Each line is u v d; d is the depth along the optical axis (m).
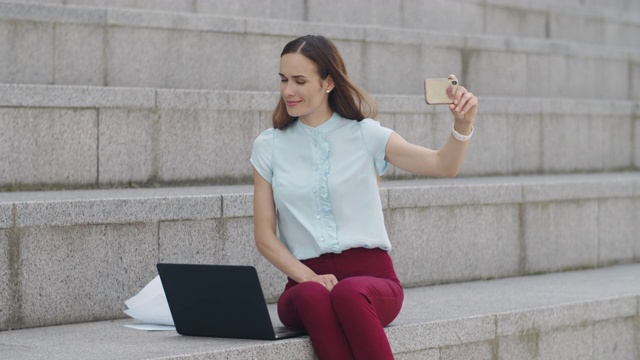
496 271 7.42
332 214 5.02
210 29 8.22
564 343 6.20
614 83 11.25
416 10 10.45
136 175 6.95
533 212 7.68
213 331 4.92
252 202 6.13
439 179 8.29
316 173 5.02
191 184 7.17
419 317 5.57
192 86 8.15
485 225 7.33
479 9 11.06
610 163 10.10
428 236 6.95
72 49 7.66
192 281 4.83
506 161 9.10
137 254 5.68
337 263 5.00
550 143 9.50
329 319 4.65
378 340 4.57
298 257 5.06
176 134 7.10
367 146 5.04
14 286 5.26
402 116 8.24
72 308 5.45
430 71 9.52
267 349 4.70
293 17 9.53
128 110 6.90
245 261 6.10
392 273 5.07
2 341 4.92
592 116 9.91
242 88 8.40
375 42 9.12
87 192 6.43
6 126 6.46
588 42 12.27
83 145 6.74
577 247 8.02
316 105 4.99
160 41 8.01
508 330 5.83
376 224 5.04
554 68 10.59
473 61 9.83
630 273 7.82
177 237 5.83
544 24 11.73
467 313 5.74
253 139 7.45
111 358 4.45
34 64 7.51
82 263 5.48
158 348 4.66
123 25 7.84
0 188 6.44
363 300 4.61
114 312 5.61
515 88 10.21
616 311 6.54
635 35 12.90
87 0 8.37
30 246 5.30
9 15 7.42
